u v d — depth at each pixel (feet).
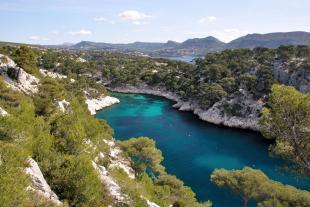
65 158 90.38
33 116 135.33
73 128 126.93
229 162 255.70
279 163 254.06
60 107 208.64
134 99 560.61
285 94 81.41
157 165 195.93
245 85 423.64
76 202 74.74
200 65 589.73
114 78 653.71
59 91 237.66
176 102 536.42
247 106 392.27
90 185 77.51
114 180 103.50
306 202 132.67
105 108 473.26
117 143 210.18
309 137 77.77
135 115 429.79
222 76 488.02
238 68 490.90
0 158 61.31
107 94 528.63
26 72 256.11
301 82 401.90
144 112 451.94
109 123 379.96
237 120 384.68
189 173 230.07
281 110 80.69
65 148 112.37
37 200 61.00
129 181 118.01
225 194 195.11
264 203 135.95
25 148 84.33
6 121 87.45
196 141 315.37
